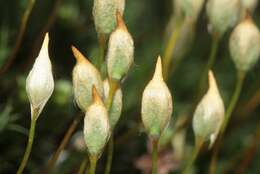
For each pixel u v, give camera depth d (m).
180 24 0.08
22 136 0.09
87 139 0.06
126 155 0.09
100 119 0.06
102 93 0.06
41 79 0.06
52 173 0.08
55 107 0.09
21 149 0.08
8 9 0.09
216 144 0.08
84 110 0.06
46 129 0.09
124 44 0.06
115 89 0.06
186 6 0.08
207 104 0.07
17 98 0.09
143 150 0.09
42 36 0.09
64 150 0.08
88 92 0.06
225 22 0.08
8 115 0.08
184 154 0.09
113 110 0.06
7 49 0.09
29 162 0.08
